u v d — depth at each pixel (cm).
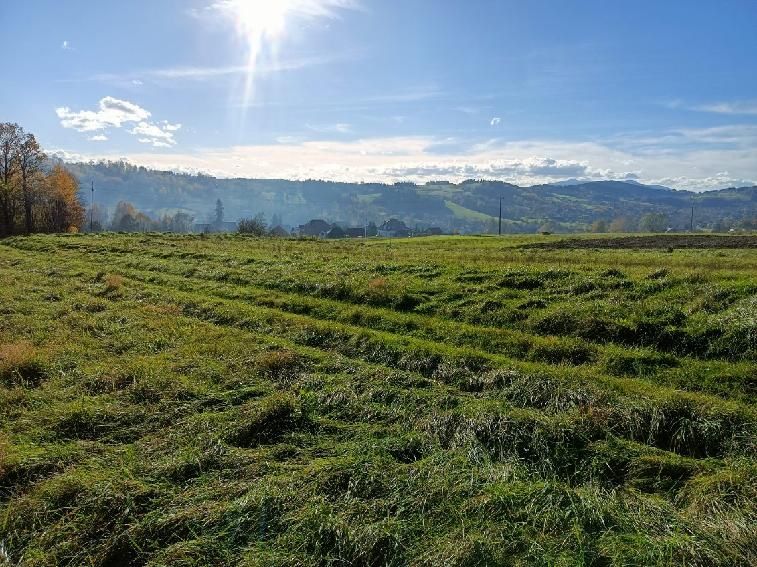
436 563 579
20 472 786
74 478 743
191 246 3612
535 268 1961
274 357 1206
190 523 661
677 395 947
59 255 3356
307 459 806
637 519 639
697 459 807
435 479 726
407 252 3469
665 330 1242
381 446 827
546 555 584
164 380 1088
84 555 638
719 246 4859
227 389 1078
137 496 713
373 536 618
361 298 1780
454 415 903
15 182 7888
